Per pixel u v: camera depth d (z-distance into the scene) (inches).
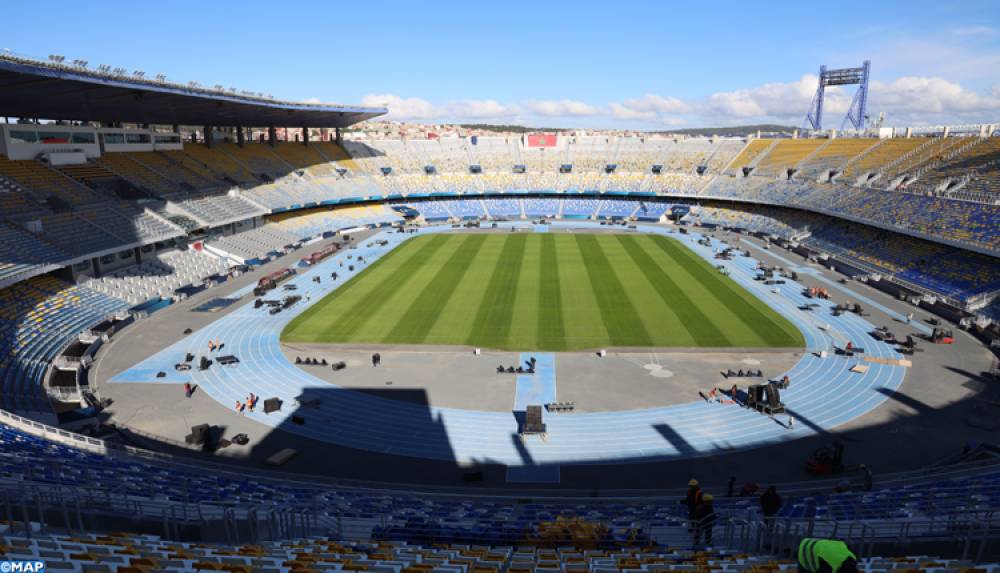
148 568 448.8
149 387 1669.5
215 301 2498.8
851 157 4175.7
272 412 1523.1
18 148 2682.1
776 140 5078.7
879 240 3129.9
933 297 2380.7
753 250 3560.5
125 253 2689.5
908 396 1574.8
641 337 2011.6
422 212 5012.3
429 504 1068.5
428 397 1600.6
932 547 662.5
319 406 1553.9
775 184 4379.9
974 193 2901.1
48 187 2632.9
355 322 2203.5
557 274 2883.9
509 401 1572.3
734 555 697.0
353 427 1448.1
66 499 741.9
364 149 5561.0
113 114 2891.2
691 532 875.4
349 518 948.0
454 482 1215.6
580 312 2276.1
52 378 1679.4
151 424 1454.2
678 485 1194.6
